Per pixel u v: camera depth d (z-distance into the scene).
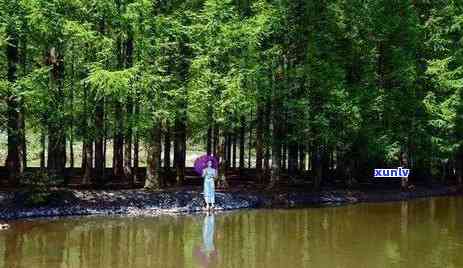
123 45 22.98
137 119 22.36
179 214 21.42
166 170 28.64
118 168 29.17
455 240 16.64
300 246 15.27
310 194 27.20
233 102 23.55
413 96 31.83
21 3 20.42
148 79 21.44
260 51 26.02
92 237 16.08
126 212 21.27
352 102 27.62
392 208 24.95
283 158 36.72
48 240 15.52
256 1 26.62
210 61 23.88
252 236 16.69
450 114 32.03
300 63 27.42
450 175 41.59
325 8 28.19
